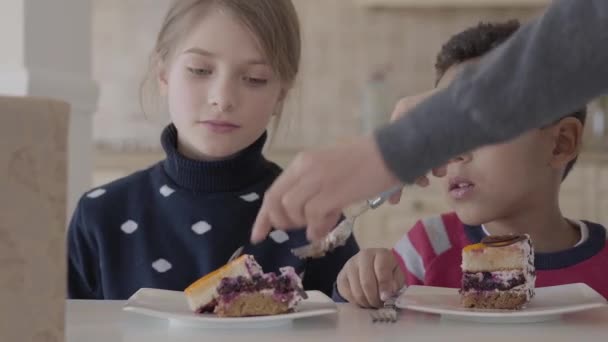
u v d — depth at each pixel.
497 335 0.76
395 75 4.76
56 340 0.62
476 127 0.58
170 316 0.80
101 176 4.16
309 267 1.39
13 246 0.59
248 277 0.84
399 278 1.04
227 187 1.38
